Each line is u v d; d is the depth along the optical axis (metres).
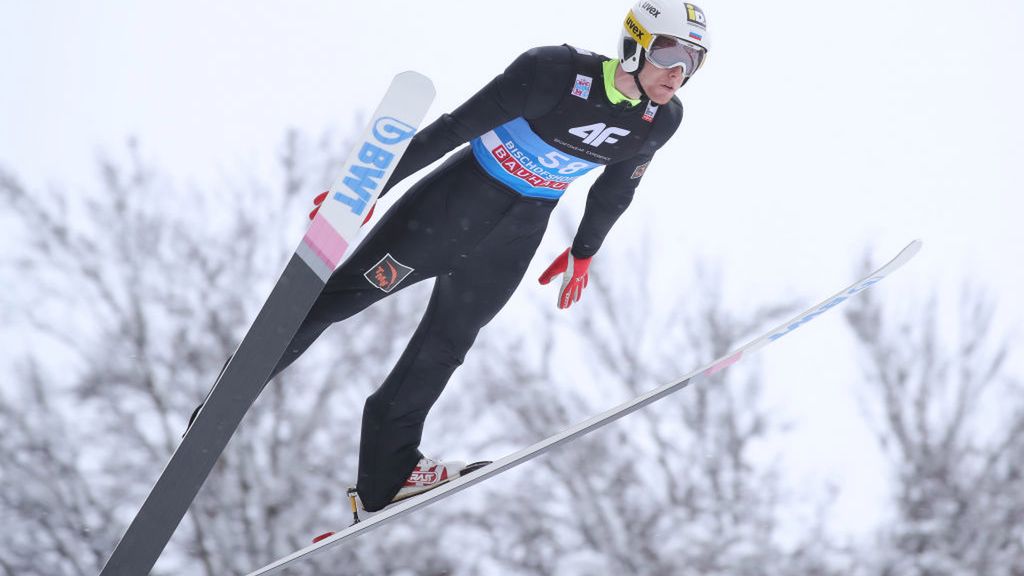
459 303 11.99
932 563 36.56
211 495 35.66
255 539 35.66
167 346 40.91
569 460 38.50
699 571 36.22
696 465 40.03
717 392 41.22
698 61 10.84
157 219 44.56
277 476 36.72
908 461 39.91
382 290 11.73
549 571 36.22
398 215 11.76
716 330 46.94
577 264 12.71
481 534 36.44
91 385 38.62
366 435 12.09
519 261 12.15
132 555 9.02
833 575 36.72
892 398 41.47
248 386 9.24
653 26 10.67
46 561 36.03
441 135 10.98
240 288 44.62
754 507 38.94
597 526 37.00
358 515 12.16
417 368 12.02
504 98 10.89
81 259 42.69
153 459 38.16
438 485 12.12
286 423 37.75
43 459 36.91
